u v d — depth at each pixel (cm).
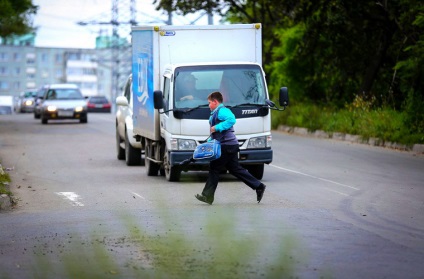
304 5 8612
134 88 5150
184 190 4097
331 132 7888
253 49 4678
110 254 2480
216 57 4647
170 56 4628
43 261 2419
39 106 12494
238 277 2136
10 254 2545
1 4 10069
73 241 2730
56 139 7931
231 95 4419
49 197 3928
